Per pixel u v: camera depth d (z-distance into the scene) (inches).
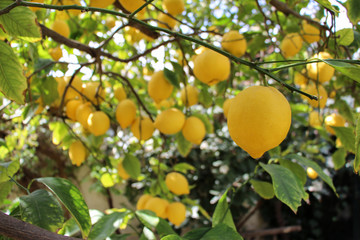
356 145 15.1
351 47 40.5
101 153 47.9
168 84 37.7
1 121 49.1
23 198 20.9
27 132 55.2
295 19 40.7
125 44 54.9
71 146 44.3
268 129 15.2
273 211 102.7
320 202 98.3
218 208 28.0
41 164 72.3
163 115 35.3
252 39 44.3
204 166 90.2
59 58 42.9
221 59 30.4
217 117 82.0
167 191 46.3
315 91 32.2
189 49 42.2
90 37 49.5
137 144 45.4
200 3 59.3
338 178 99.3
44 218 20.1
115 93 45.5
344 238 107.3
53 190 20.6
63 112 45.2
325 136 44.6
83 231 20.3
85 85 43.1
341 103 40.4
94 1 25.9
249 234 79.0
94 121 37.5
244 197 83.9
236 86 70.7
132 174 43.6
